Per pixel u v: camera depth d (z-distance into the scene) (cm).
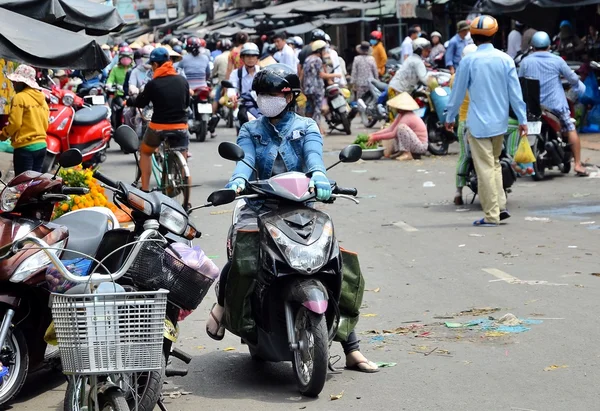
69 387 945
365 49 4631
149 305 872
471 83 2152
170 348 1054
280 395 1152
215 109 4991
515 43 4491
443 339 1330
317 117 4112
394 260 1841
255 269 1133
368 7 6731
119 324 864
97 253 1050
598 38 4075
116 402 873
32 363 1142
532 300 1508
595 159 3158
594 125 3853
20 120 2253
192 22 10594
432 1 5503
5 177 2828
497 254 1856
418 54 3616
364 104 4531
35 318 1127
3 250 1076
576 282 1611
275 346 1165
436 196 2617
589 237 1981
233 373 1249
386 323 1423
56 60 2052
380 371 1212
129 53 4078
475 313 1453
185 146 2445
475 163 2166
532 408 1055
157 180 2594
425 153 3488
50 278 1043
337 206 2489
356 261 1183
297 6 6888
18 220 1118
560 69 2750
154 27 11431
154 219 1031
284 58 4206
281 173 1187
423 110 3491
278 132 1210
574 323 1374
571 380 1141
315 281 1098
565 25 4038
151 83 2397
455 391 1123
